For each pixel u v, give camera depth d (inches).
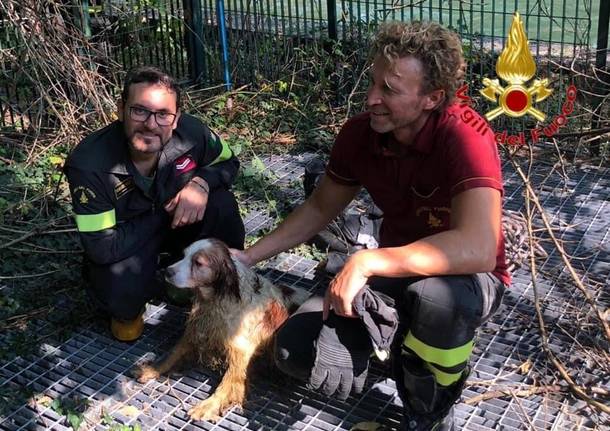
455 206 106.3
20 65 218.2
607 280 162.4
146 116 126.9
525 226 176.6
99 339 147.9
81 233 134.6
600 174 210.8
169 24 264.8
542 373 135.9
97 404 131.0
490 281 111.9
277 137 241.8
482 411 127.3
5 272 167.8
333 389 113.5
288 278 165.2
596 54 221.3
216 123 245.6
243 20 269.0
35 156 215.3
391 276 104.3
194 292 134.2
